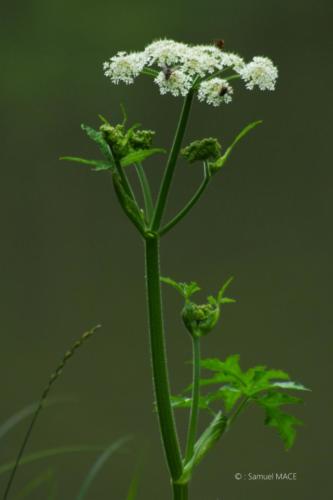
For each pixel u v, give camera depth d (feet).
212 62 5.93
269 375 6.18
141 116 26.08
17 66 27.09
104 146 5.90
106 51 28.19
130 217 5.91
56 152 24.03
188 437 6.00
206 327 6.02
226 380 6.23
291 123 25.40
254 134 25.00
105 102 26.45
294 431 6.21
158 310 5.94
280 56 29.14
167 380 5.95
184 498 5.96
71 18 28.94
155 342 5.94
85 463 10.84
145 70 6.01
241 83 26.20
